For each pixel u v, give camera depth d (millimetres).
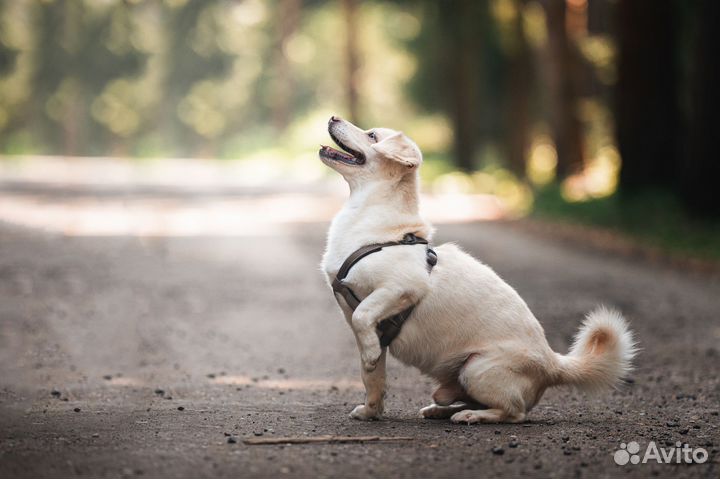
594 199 25672
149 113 89688
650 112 24359
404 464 4902
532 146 48656
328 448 5246
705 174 21203
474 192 35688
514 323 6000
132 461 4918
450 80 42219
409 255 5895
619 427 6066
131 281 14250
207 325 10977
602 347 6184
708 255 17266
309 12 77812
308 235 21562
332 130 6098
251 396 7258
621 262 17609
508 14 39906
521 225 24391
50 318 10930
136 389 7469
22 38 83062
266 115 88312
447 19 41156
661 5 24188
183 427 5816
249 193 35844
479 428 5855
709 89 21016
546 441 5508
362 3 54812
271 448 5230
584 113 39812
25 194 32406
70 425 5871
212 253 18062
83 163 64250
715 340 10359
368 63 72188
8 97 84000
